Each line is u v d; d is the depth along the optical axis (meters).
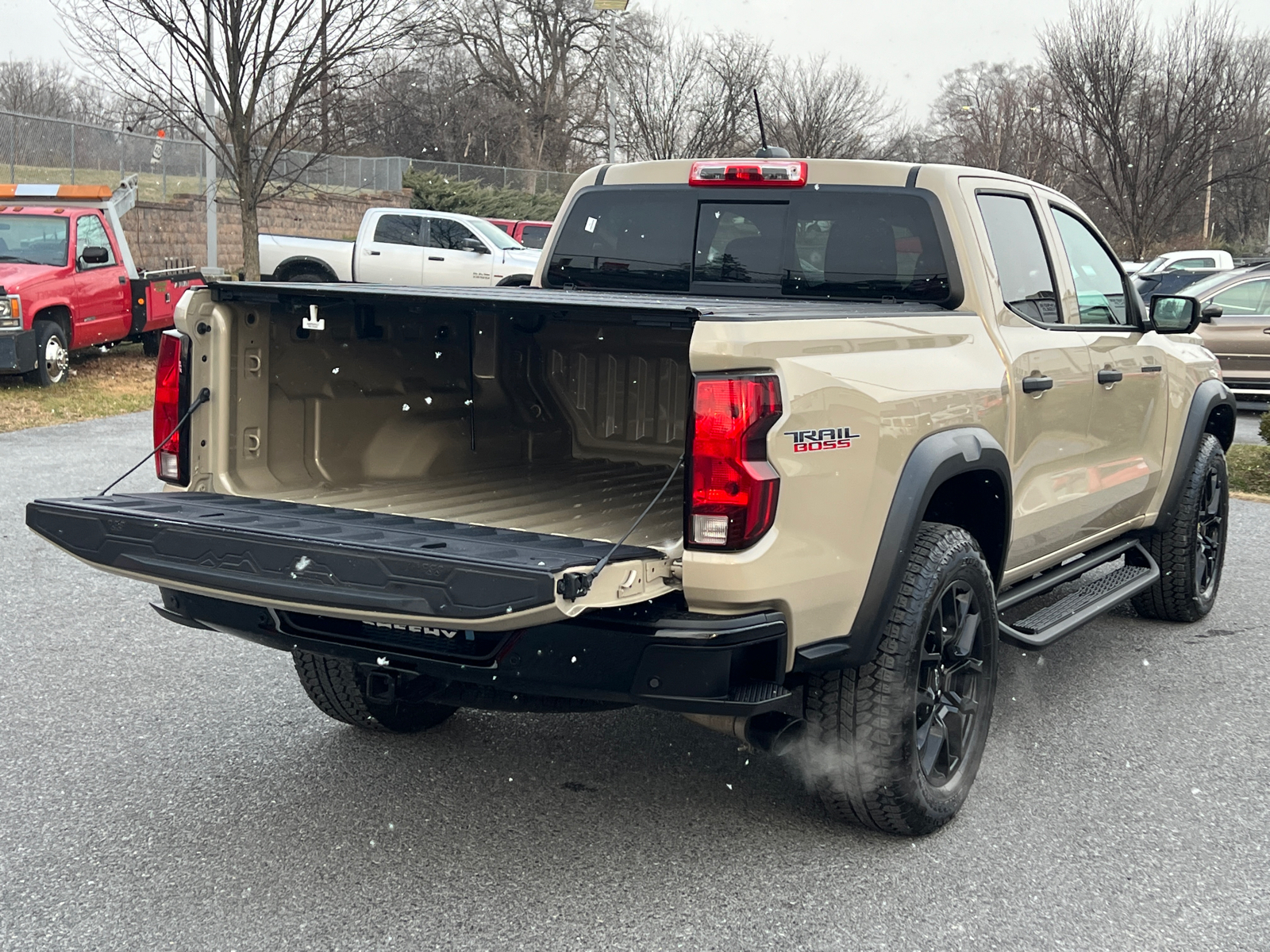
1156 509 5.77
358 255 19.83
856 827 3.73
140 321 16.42
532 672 3.08
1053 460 4.60
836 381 3.19
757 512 2.95
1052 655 5.66
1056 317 4.74
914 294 4.29
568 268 5.12
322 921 3.12
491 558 2.79
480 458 4.56
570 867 3.45
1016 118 40.12
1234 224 49.41
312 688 4.25
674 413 4.62
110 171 28.14
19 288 13.87
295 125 21.77
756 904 3.25
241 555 3.04
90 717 4.59
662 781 4.09
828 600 3.24
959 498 4.08
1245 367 15.91
